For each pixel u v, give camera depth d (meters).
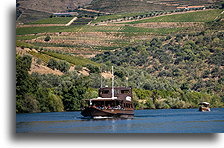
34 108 152.62
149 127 103.62
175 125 109.81
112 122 114.75
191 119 131.12
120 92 125.88
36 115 140.38
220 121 122.56
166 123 115.12
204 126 107.88
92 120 119.12
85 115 120.38
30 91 154.50
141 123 113.38
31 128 100.31
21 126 105.06
